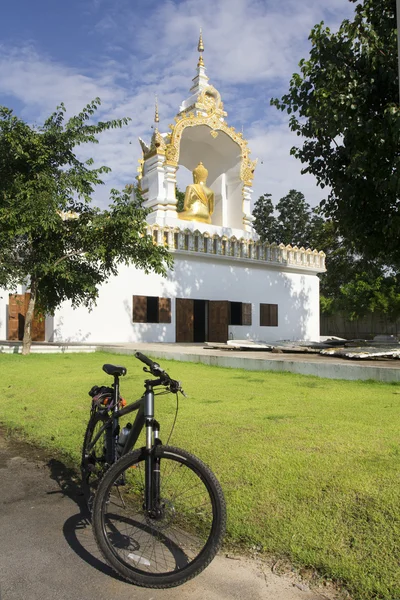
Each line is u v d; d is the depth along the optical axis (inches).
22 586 103.9
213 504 102.3
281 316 1002.1
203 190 969.5
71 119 496.7
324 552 109.3
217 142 987.9
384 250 510.3
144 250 531.8
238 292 933.8
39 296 574.6
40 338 742.5
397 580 98.7
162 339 816.9
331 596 98.8
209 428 199.8
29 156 478.6
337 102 432.5
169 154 890.1
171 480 135.4
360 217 492.4
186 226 896.9
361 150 448.8
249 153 988.6
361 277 1219.2
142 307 800.3
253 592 101.0
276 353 495.5
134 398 273.7
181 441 183.2
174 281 842.8
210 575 107.2
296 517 122.8
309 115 473.1
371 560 105.0
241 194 984.9
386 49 444.8
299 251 1027.9
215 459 162.2
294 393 283.3
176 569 104.3
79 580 106.4
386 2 440.1
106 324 760.3
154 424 111.5
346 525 117.5
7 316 735.1
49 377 366.3
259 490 137.2
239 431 193.9
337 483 136.9
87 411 251.1
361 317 1218.0
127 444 122.6
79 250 531.8
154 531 120.9
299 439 180.2
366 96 434.9
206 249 876.0
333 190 517.7
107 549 105.9
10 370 407.8
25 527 133.1
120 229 510.0
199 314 969.5
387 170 433.7
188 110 954.1
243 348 555.8
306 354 478.3
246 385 314.5
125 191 525.7
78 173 513.7
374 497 127.1
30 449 208.4
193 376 357.7
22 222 465.7
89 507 137.9
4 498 155.2
